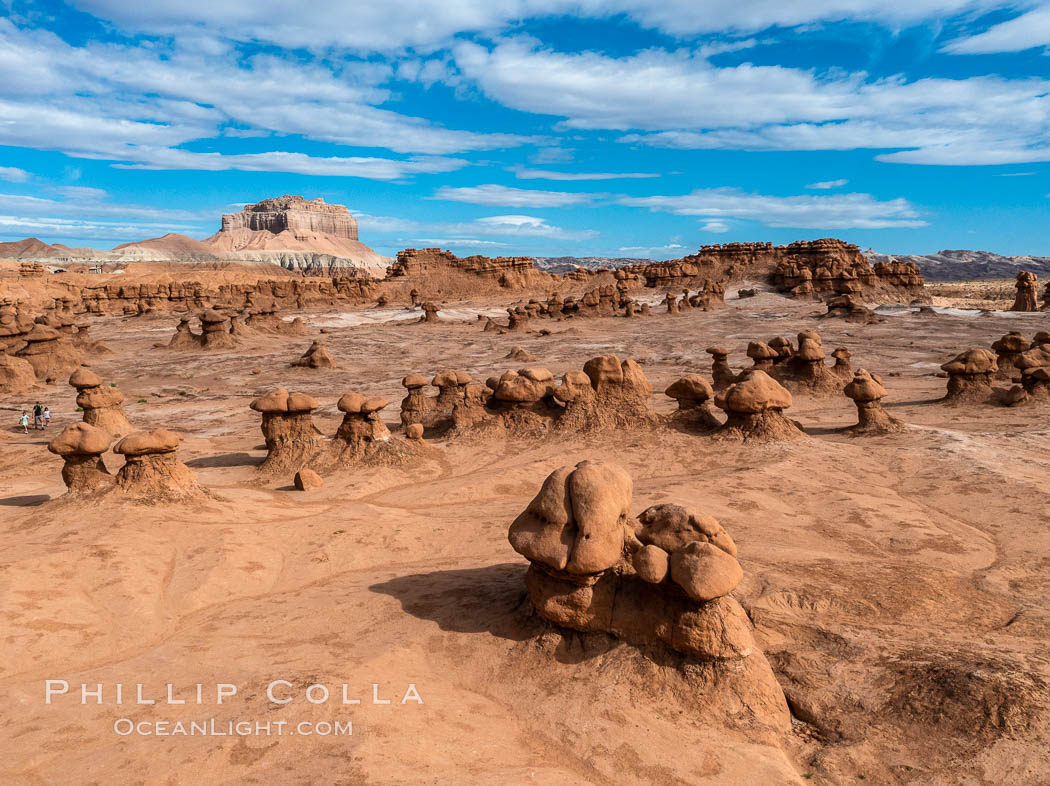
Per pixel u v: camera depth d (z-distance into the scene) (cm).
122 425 2523
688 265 10725
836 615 897
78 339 5062
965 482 1498
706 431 2092
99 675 765
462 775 585
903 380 3334
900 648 780
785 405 1953
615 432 2106
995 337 4750
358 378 4047
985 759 609
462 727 680
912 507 1392
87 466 1455
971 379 2556
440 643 857
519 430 2192
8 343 4231
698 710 701
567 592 810
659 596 777
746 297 8844
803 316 6462
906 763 626
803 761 649
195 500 1415
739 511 1374
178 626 946
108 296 8650
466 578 1059
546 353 4956
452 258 11925
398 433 2328
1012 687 664
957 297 10438
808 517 1342
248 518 1405
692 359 4459
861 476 1617
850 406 2684
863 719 690
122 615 954
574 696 731
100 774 582
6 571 999
